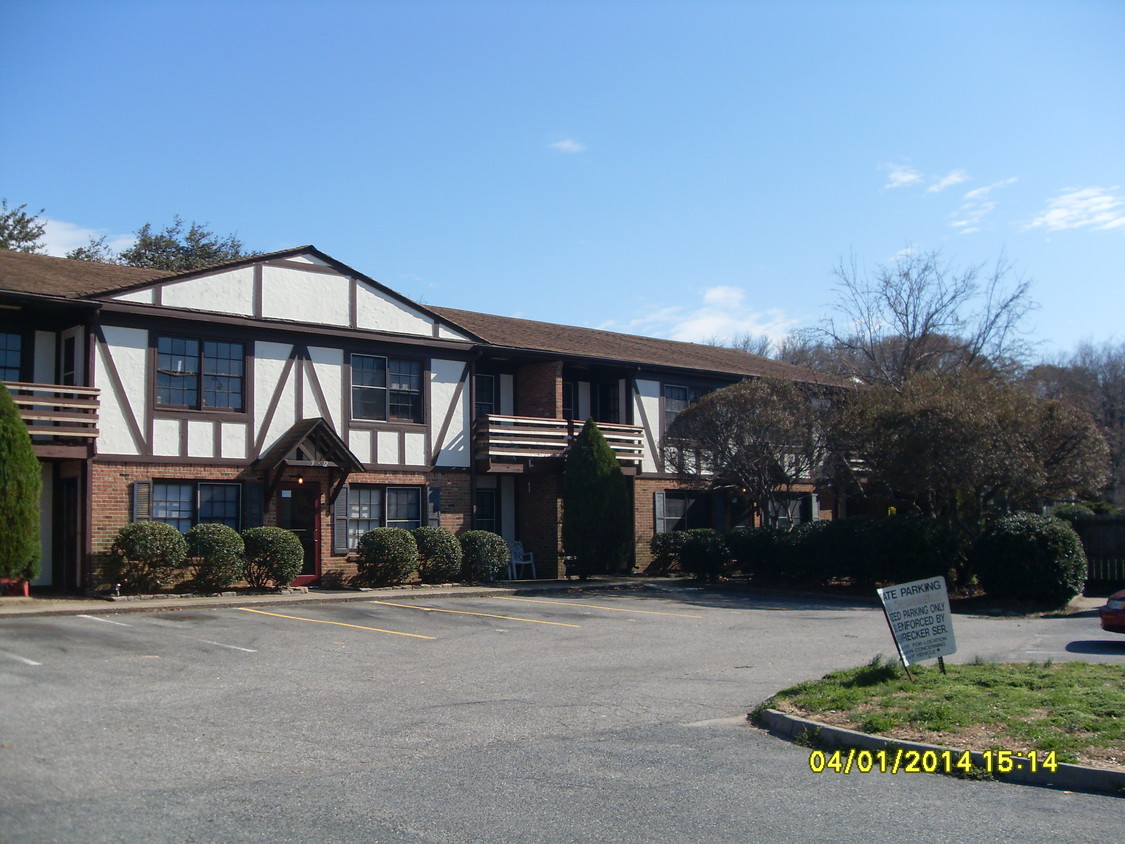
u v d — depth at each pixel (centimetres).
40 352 2038
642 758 809
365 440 2331
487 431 2500
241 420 2138
